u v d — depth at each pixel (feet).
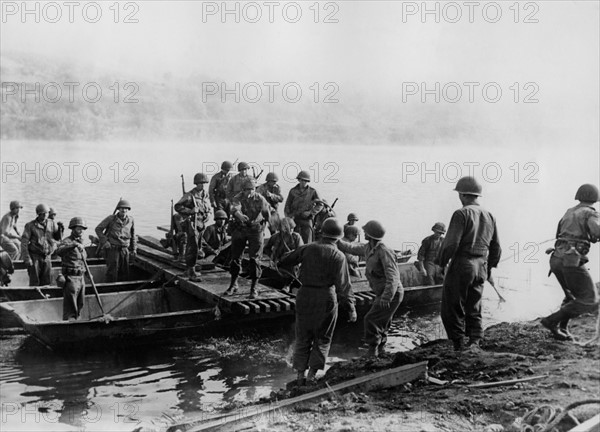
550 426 64.85
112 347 108.27
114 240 138.00
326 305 81.46
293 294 122.11
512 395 72.33
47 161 266.57
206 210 139.03
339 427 67.21
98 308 123.54
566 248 84.28
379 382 77.71
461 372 80.33
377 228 90.27
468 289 85.35
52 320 117.39
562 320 87.04
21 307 115.44
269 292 121.80
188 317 112.88
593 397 70.44
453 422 67.92
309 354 83.66
